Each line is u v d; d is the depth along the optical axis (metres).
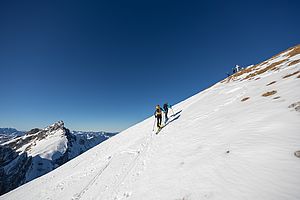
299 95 10.60
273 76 19.42
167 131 19.08
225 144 8.94
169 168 9.54
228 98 19.38
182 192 6.88
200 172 7.59
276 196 4.96
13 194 33.84
